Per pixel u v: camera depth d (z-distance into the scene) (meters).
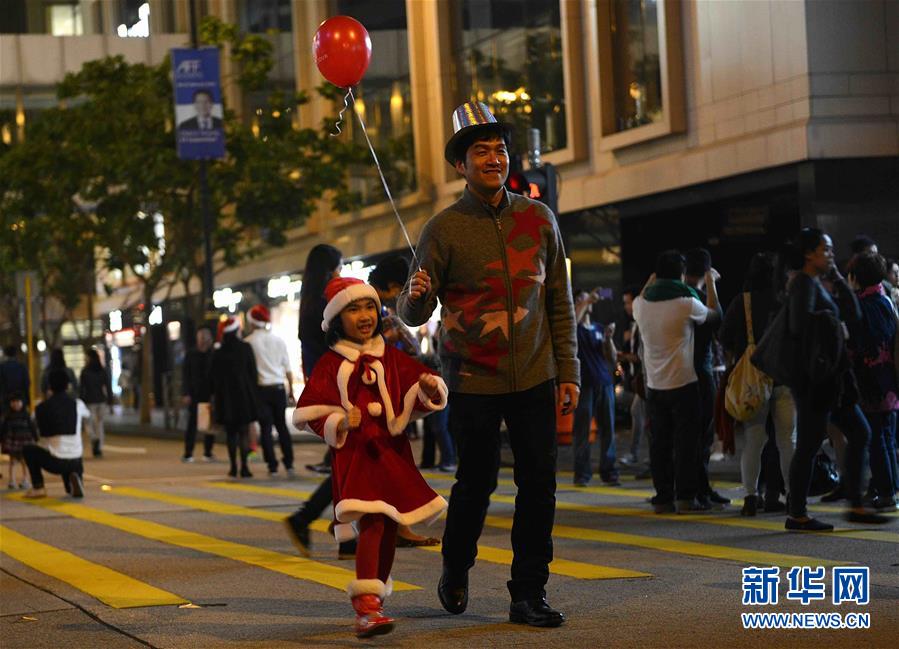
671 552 10.79
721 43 27.56
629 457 21.31
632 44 30.83
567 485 17.50
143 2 62.44
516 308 7.89
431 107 39.34
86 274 55.69
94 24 65.00
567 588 9.08
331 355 7.83
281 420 21.66
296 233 49.12
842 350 11.59
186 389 27.11
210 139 32.44
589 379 17.14
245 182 39.00
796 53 25.39
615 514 13.88
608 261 32.03
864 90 25.28
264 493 18.30
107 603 9.16
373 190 43.22
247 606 8.88
